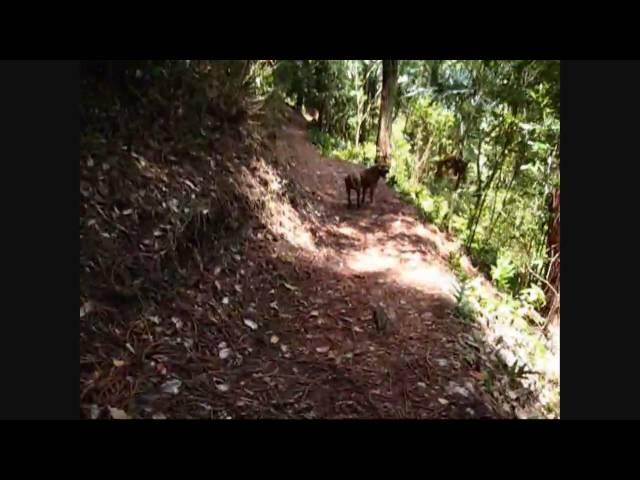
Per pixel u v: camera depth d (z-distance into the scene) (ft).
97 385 8.64
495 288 22.50
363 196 26.16
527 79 20.88
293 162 26.43
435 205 29.58
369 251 20.11
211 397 9.61
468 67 25.07
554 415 12.88
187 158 15.20
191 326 11.36
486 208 27.94
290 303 14.05
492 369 13.21
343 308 14.40
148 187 12.90
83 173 11.50
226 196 15.53
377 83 54.60
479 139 26.35
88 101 12.66
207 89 17.16
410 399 10.65
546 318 20.57
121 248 11.24
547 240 21.94
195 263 13.08
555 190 20.98
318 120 51.52
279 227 17.81
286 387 10.44
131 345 9.92
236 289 13.41
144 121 14.32
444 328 14.28
